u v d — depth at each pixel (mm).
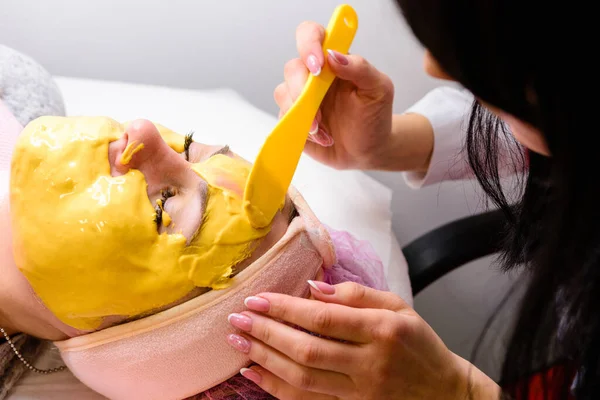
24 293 582
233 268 561
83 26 1109
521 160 657
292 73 681
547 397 524
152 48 1147
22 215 541
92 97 1021
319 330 538
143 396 595
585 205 393
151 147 559
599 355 449
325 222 892
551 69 355
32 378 664
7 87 788
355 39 1086
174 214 559
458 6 354
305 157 996
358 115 771
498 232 852
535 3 332
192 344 554
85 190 539
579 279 425
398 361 559
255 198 562
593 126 365
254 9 1094
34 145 549
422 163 934
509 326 484
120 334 559
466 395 608
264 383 567
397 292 827
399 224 1257
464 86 415
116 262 528
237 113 1059
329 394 567
